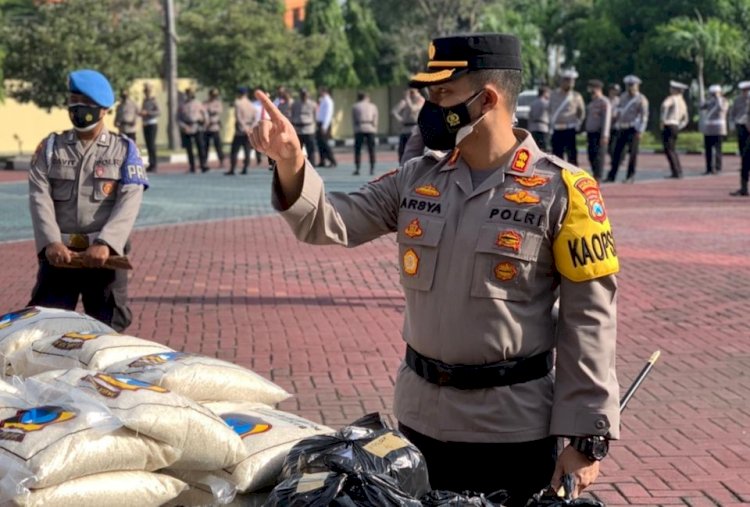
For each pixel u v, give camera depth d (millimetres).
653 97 41531
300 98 25172
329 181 21344
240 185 21516
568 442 3141
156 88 38031
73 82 5574
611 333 2922
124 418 3078
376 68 46438
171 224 15008
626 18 42344
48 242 5500
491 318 2896
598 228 2889
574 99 21625
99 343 3924
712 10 41031
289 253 12336
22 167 27156
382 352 7723
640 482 5270
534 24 46781
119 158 5695
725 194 19094
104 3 29812
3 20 31031
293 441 3457
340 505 2617
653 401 6625
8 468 2914
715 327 8641
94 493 3027
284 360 7473
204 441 3217
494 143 2959
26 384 3389
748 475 5363
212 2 40312
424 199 3020
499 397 2922
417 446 3059
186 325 8531
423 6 45531
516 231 2885
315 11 43844
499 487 3014
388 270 11203
